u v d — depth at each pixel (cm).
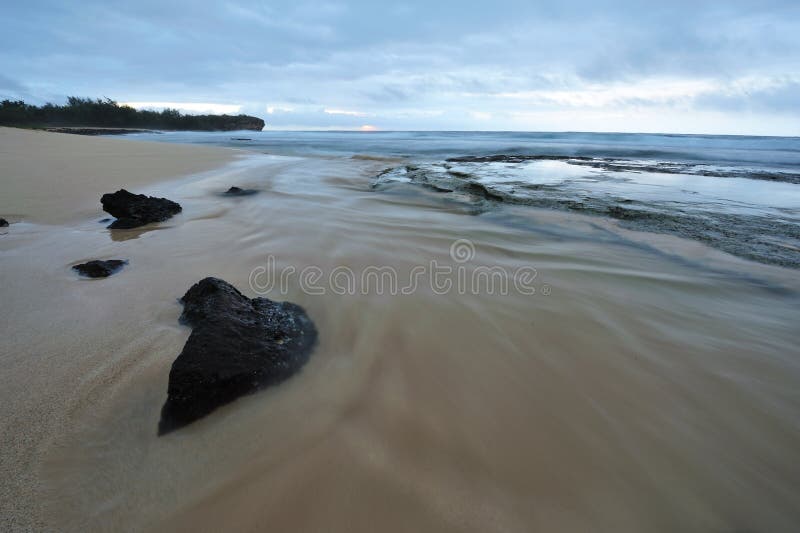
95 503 153
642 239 520
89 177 851
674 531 153
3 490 156
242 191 773
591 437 196
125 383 216
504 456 182
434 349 267
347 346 267
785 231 549
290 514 152
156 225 535
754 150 2334
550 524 152
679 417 213
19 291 323
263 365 224
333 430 192
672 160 1703
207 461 173
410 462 176
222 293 271
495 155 1977
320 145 2806
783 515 163
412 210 682
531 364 255
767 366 260
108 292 327
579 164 1428
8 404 198
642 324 310
